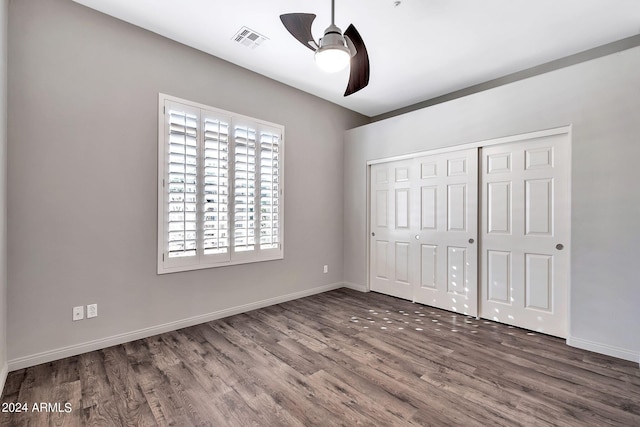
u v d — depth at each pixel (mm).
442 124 3551
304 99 4094
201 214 3078
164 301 2867
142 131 2717
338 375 2137
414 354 2455
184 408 1777
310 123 4172
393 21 2541
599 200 2494
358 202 4500
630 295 2357
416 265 3840
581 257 2576
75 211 2396
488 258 3232
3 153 2008
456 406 1801
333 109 4496
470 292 3340
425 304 3746
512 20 2520
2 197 1989
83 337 2436
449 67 3336
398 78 3602
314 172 4254
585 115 2561
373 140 4293
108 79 2543
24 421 1658
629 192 2367
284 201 3875
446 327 3027
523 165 2982
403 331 2926
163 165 2832
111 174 2561
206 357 2385
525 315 2975
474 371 2195
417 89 3936
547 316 2842
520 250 3006
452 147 3463
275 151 3738
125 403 1819
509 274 3082
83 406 1786
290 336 2803
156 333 2812
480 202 3293
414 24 2580
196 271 3082
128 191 2646
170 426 1634
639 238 2326
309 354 2449
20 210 2168
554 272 2799
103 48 2518
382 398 1877
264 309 3578
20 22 2170
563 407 1793
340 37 1887
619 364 2291
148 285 2768
